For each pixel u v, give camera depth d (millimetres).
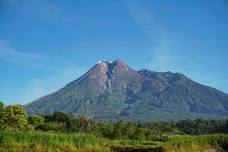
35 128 86438
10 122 79875
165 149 70750
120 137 91312
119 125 95125
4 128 68625
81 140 63969
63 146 60094
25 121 83062
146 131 96500
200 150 74750
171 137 86812
